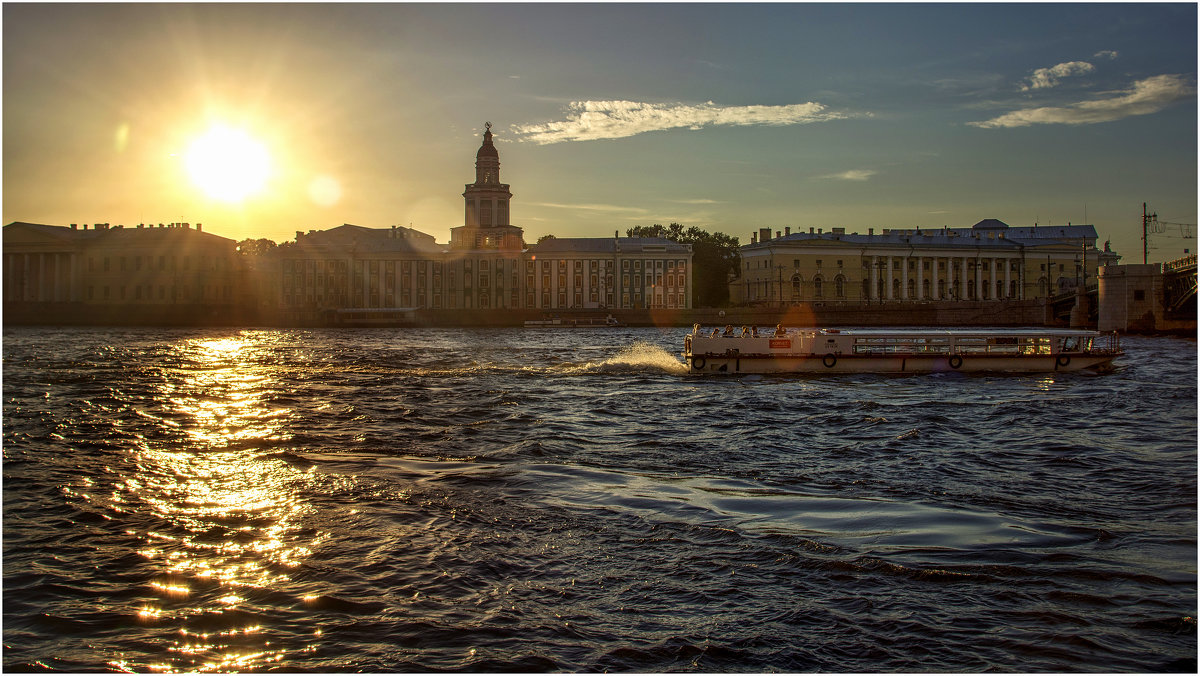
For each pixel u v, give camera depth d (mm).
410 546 15570
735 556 14875
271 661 11586
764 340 44750
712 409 32656
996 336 45500
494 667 11367
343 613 12898
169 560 15062
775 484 20172
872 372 44781
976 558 14758
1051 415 31031
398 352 67875
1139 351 63156
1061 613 12703
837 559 14609
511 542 15734
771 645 11828
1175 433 27531
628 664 11430
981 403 34000
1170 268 84750
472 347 74688
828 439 26391
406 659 11594
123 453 24438
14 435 27609
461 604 13148
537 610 12930
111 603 13336
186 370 50938
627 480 20469
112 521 17359
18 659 11641
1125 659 11492
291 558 15047
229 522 17188
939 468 22219
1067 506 18344
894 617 12578
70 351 69375
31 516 17703
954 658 11516
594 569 14398
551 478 20625
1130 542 15711
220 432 28125
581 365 52250
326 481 20406
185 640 12172
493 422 29797
